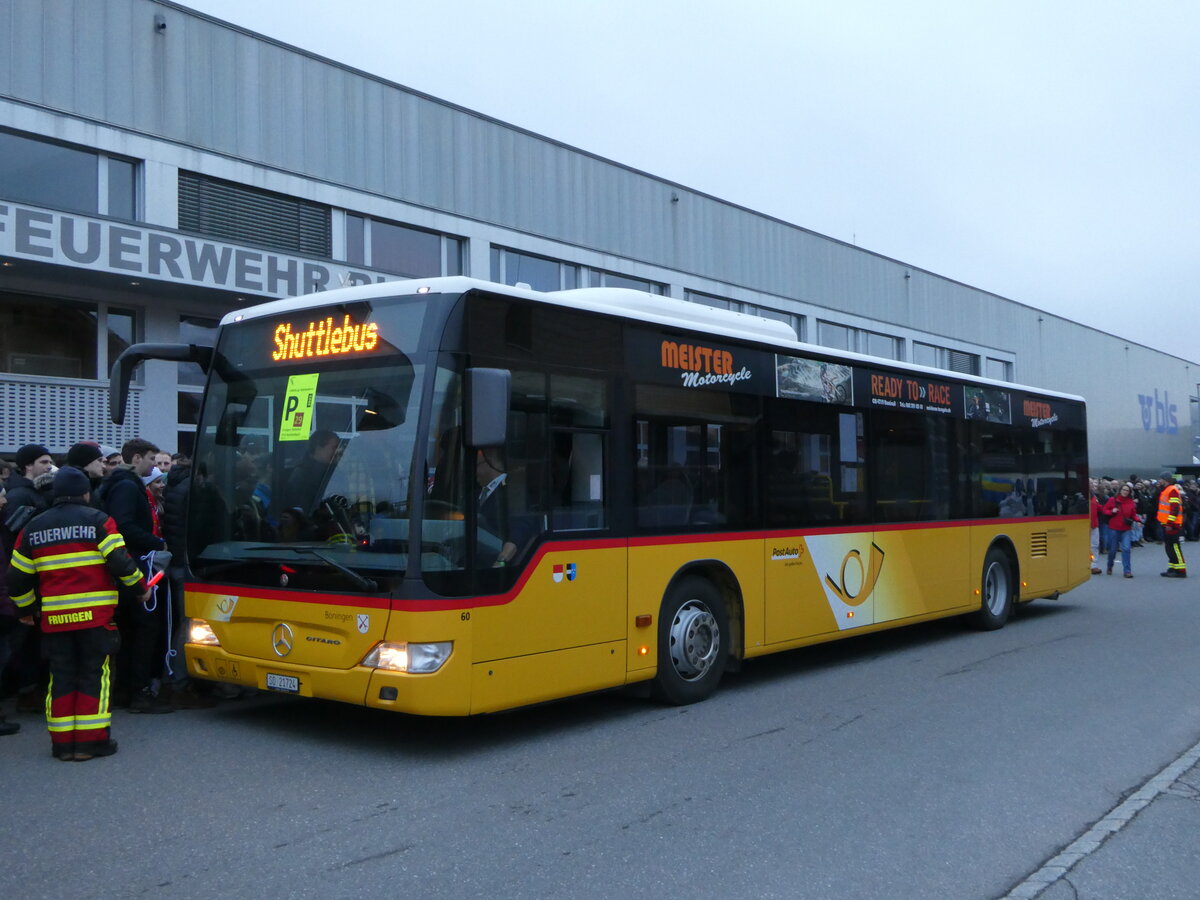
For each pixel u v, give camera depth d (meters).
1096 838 5.16
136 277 14.27
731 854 4.88
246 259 15.44
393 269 18.75
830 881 4.57
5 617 6.92
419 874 4.59
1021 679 9.35
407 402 6.36
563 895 4.37
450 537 6.26
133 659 7.73
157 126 15.36
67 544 6.40
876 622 10.20
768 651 8.84
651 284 24.20
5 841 4.98
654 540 7.71
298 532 6.71
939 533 11.30
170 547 8.16
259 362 7.23
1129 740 7.16
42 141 14.33
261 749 6.76
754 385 8.87
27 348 14.51
